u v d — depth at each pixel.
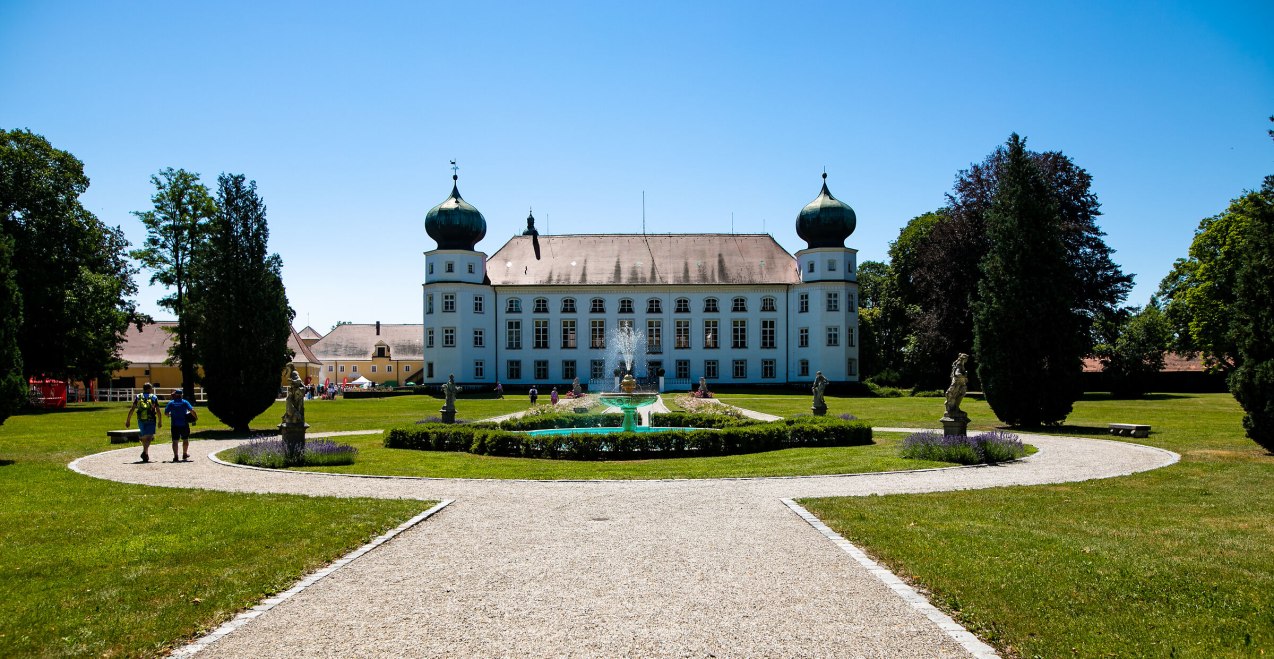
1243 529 11.19
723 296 76.50
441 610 7.89
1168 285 62.31
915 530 11.12
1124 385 57.28
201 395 65.75
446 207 75.25
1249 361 20.34
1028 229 30.31
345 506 13.38
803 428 23.53
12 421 36.44
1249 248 20.30
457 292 74.62
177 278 50.41
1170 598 8.01
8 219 45.00
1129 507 12.93
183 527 11.66
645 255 78.75
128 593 8.39
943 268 57.47
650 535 11.21
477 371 75.31
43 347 46.81
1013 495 14.18
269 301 31.19
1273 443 20.08
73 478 17.44
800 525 11.76
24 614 7.70
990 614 7.57
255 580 8.85
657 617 7.62
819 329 74.12
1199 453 20.73
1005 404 30.50
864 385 67.44
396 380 114.50
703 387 53.81
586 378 76.06
